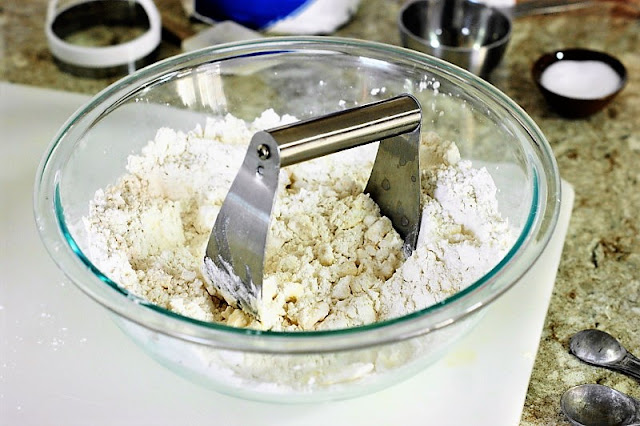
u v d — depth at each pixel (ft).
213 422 1.39
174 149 1.60
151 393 1.42
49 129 1.85
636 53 2.18
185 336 1.19
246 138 1.64
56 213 1.36
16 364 1.45
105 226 1.46
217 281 1.44
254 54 1.61
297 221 1.52
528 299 1.54
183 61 1.59
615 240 1.69
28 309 1.53
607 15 2.32
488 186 1.51
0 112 1.88
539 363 1.48
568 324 1.54
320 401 1.35
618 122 1.97
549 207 1.36
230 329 1.20
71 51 2.04
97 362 1.46
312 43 1.61
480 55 1.97
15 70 2.10
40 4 2.35
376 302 1.42
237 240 1.37
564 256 1.65
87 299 1.55
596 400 1.41
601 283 1.61
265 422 1.39
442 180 1.52
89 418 1.39
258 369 1.30
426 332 1.19
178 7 2.29
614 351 1.48
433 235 1.48
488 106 1.51
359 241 1.51
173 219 1.53
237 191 1.36
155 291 1.41
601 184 1.81
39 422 1.38
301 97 1.68
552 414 1.42
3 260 1.61
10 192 1.73
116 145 1.55
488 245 1.44
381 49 1.59
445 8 2.15
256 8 2.13
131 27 2.22
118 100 1.53
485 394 1.42
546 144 1.43
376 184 1.51
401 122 1.38
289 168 1.60
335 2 2.15
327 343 1.18
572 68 2.02
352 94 1.65
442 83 1.56
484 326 1.50
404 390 1.42
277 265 1.47
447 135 1.60
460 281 1.42
